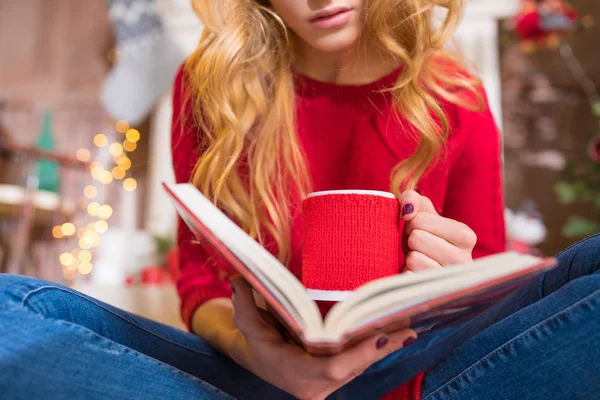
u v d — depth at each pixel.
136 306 1.88
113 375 0.50
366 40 0.82
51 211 2.98
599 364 0.47
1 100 3.58
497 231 0.85
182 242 0.83
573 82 3.46
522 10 2.73
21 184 2.96
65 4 3.58
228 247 0.42
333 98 0.86
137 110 3.22
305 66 0.89
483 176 0.85
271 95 0.84
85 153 3.53
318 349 0.44
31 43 3.59
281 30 0.86
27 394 0.46
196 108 0.83
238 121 0.78
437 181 0.83
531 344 0.51
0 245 3.03
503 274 0.39
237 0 0.81
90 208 3.33
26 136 3.55
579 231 2.24
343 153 0.85
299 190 0.81
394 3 0.76
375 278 0.52
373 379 0.73
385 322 0.38
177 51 3.20
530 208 2.87
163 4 3.20
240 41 0.80
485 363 0.55
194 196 0.46
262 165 0.81
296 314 0.39
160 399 0.52
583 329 0.48
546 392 0.50
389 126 0.83
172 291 1.95
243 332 0.54
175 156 0.88
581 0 3.24
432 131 0.76
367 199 0.53
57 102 3.59
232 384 0.70
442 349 0.73
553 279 0.58
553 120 3.49
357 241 0.52
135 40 3.18
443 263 0.54
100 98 3.55
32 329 0.48
